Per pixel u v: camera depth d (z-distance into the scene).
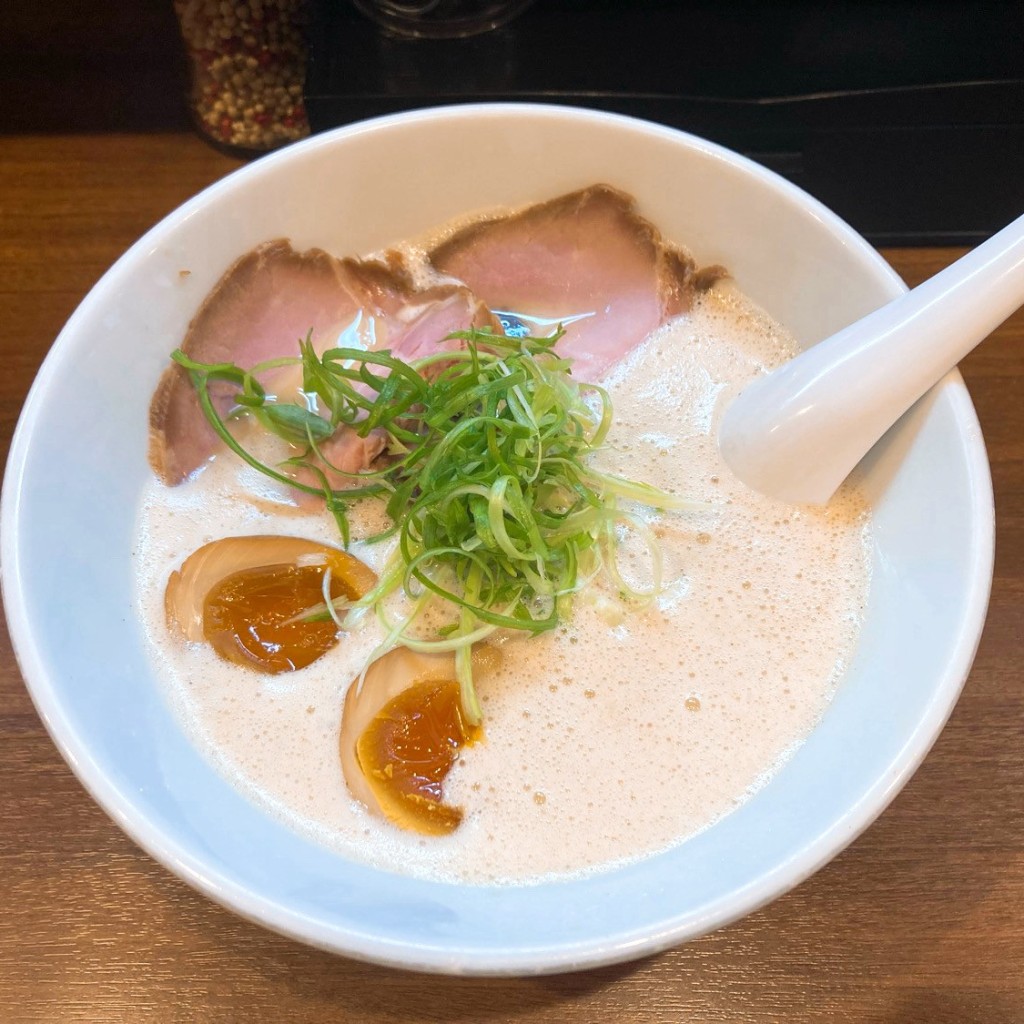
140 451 0.27
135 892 0.25
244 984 0.24
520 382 0.26
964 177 0.33
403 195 0.29
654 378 0.29
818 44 0.32
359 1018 0.24
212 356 0.28
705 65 0.32
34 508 0.23
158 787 0.22
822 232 0.26
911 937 0.25
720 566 0.26
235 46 0.33
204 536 0.27
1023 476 0.30
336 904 0.20
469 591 0.25
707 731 0.24
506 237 0.29
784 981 0.24
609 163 0.28
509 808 0.23
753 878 0.20
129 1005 0.24
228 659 0.25
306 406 0.28
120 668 0.24
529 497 0.25
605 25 0.33
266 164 0.27
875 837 0.26
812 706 0.24
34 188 0.35
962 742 0.27
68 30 0.36
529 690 0.24
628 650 0.25
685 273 0.29
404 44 0.33
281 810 0.23
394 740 0.24
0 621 0.28
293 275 0.29
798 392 0.25
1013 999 0.24
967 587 0.22
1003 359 0.32
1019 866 0.25
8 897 0.25
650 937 0.19
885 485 0.26
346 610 0.25
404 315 0.29
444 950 0.19
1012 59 0.31
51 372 0.24
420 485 0.25
